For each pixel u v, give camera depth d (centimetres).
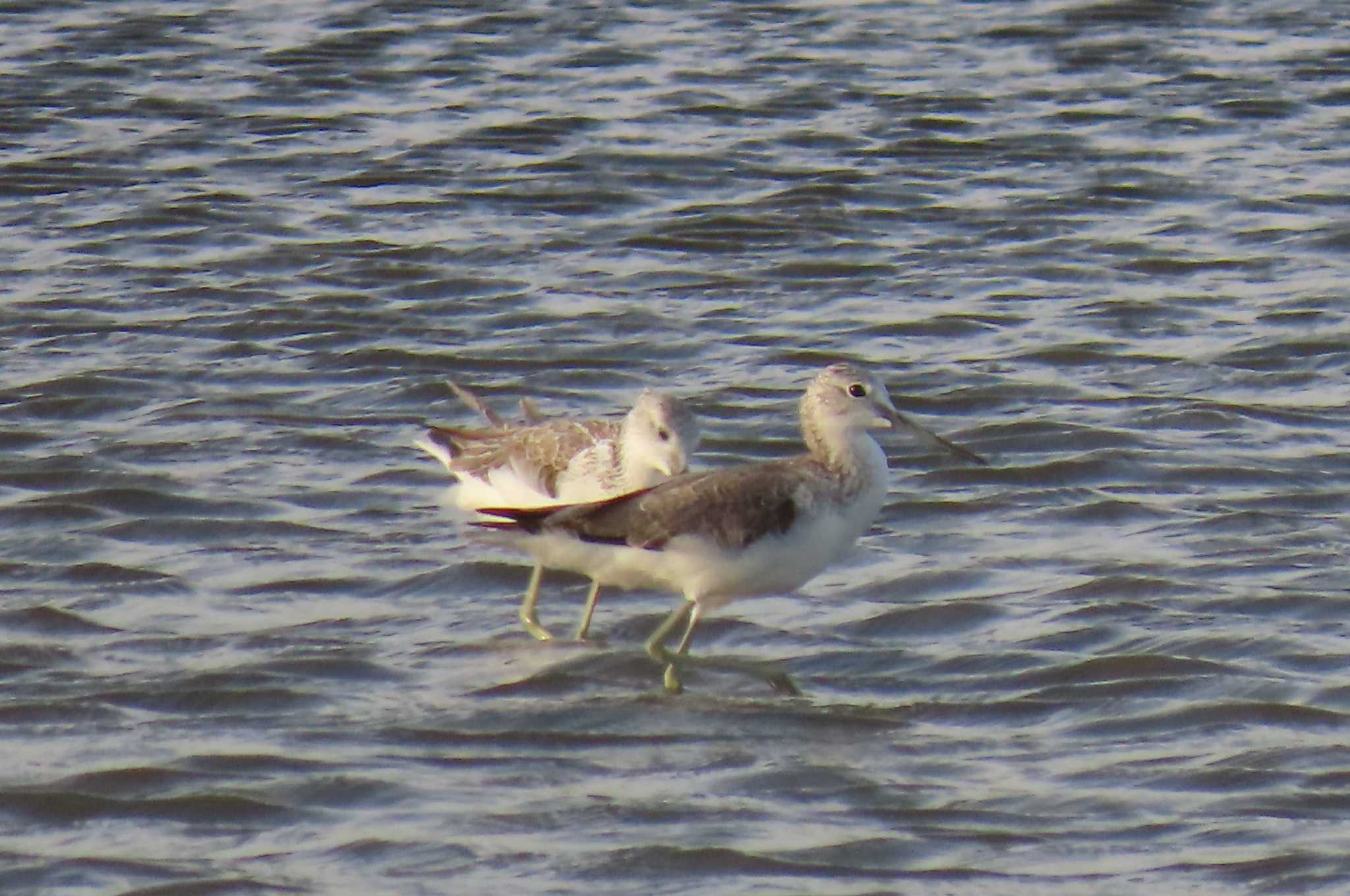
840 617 1483
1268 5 3572
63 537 1608
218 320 2156
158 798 1176
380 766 1224
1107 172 2711
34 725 1277
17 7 3491
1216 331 2148
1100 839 1137
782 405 1945
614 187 2641
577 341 2119
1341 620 1445
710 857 1107
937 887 1081
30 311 2173
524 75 3161
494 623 1468
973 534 1641
